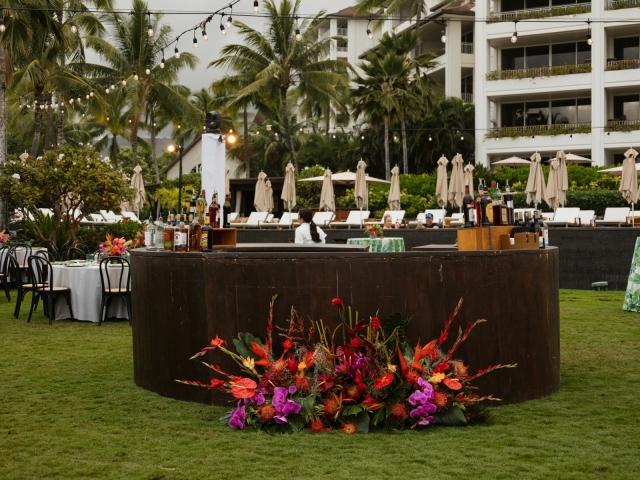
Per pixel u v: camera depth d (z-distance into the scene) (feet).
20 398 16.30
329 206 57.93
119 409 15.31
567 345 22.71
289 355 14.40
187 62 122.93
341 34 176.04
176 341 16.14
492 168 108.17
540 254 16.12
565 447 12.48
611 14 103.96
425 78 121.29
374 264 14.57
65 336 25.23
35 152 80.74
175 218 20.57
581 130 106.52
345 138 143.02
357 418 13.60
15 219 64.18
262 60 111.45
